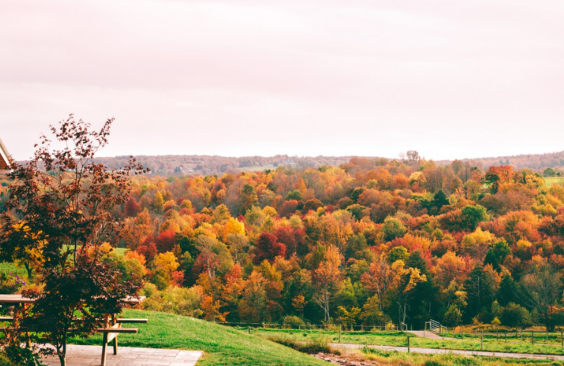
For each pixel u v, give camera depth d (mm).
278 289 91562
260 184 169750
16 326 13086
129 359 15414
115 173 12484
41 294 11758
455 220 123562
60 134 12133
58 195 12117
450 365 27219
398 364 26422
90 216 12250
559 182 166125
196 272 101812
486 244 107688
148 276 94625
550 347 40312
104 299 11672
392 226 120562
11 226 11945
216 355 16750
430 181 162750
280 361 17094
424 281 90062
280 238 113062
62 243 12172
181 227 123938
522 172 161250
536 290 85062
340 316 82562
